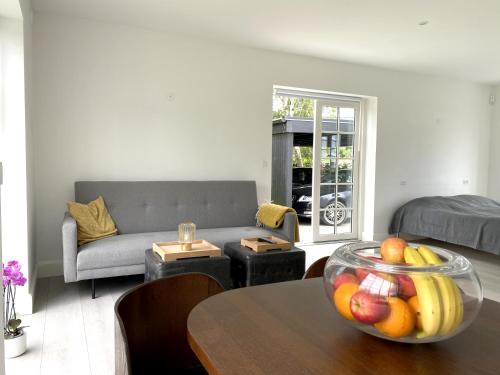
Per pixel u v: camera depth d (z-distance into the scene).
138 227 3.69
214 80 4.26
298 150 8.38
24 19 2.77
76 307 2.88
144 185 3.82
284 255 2.89
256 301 1.08
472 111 6.14
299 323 0.93
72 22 3.63
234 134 4.40
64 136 3.65
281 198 7.97
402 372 0.71
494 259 4.78
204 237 3.46
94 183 3.63
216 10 3.41
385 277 0.79
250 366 0.72
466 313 0.78
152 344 1.13
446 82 5.86
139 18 3.63
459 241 4.61
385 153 5.44
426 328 0.75
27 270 2.77
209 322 0.93
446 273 0.81
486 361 0.76
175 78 4.07
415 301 0.77
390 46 4.34
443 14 3.42
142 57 3.91
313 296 1.12
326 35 4.00
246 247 3.04
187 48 4.11
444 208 5.08
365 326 0.81
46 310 2.81
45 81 3.56
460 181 6.12
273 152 8.32
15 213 2.76
